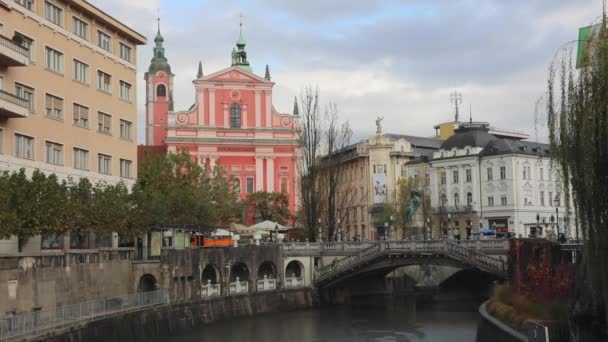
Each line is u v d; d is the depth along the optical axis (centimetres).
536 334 2245
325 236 8262
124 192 5653
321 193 8188
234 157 11169
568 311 3331
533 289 3925
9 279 3975
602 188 2650
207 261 6222
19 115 4894
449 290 8288
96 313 4362
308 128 8300
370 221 11769
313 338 5350
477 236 8938
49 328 3709
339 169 8350
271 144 11212
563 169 2766
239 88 11262
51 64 5616
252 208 10625
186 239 6594
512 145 10481
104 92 6362
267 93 11338
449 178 11112
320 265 7588
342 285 7812
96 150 6197
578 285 3234
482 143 10888
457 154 10994
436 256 6594
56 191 4559
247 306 6656
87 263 4925
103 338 4294
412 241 6731
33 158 5328
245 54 12306
